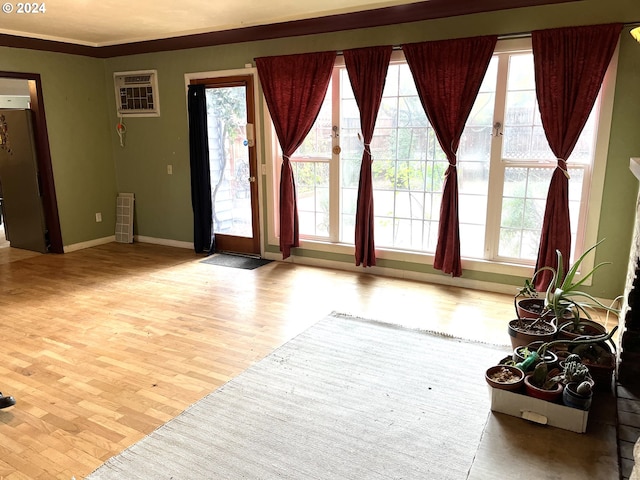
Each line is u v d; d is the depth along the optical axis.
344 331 3.54
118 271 5.15
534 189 4.11
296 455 2.23
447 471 2.12
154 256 5.75
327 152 4.98
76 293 4.46
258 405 2.63
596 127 3.75
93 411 2.61
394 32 4.29
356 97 4.52
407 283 4.61
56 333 3.60
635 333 2.54
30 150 5.63
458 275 4.41
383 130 4.66
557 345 2.72
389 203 4.79
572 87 3.67
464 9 3.95
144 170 6.23
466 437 2.35
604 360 2.61
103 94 6.21
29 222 5.93
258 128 5.23
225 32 5.05
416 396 2.70
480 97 4.17
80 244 6.14
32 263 5.48
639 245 2.71
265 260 5.48
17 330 3.65
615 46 3.51
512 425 2.36
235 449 2.28
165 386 2.85
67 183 5.91
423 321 3.71
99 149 6.24
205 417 2.53
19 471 2.16
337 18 4.41
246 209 5.63
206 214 5.73
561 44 3.65
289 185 5.07
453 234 4.31
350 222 5.03
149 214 6.35
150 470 2.14
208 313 3.94
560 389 2.31
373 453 2.24
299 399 2.68
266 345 3.35
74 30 4.98
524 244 4.25
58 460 2.23
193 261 5.50
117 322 3.79
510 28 3.86
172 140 5.90
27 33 5.11
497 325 3.62
